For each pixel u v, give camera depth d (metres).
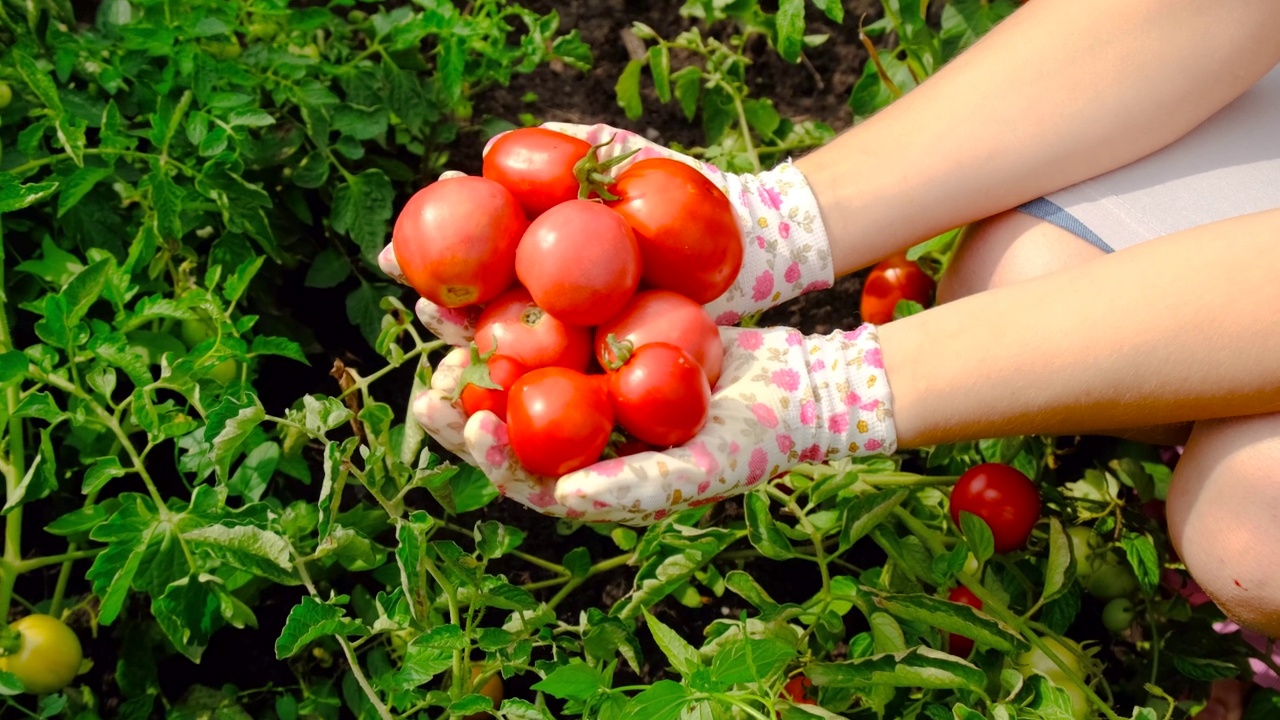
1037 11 1.22
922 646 1.22
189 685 1.41
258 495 1.31
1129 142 1.20
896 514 1.42
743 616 1.15
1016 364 1.13
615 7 1.74
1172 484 1.21
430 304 1.21
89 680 1.40
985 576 1.36
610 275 1.11
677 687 1.15
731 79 1.63
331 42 1.57
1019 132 1.21
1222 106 1.21
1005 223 1.25
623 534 1.43
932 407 1.15
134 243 1.33
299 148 1.55
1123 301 1.12
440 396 1.14
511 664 1.24
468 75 1.58
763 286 1.25
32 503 1.45
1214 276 1.11
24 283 1.42
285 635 1.16
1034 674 1.24
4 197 1.24
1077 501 1.43
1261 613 1.18
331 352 1.54
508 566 1.49
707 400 1.12
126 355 1.25
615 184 1.18
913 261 1.50
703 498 1.13
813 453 1.17
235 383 1.28
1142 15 1.18
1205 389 1.12
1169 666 1.44
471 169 1.63
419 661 1.19
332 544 1.21
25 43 1.44
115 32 1.46
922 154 1.23
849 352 1.17
